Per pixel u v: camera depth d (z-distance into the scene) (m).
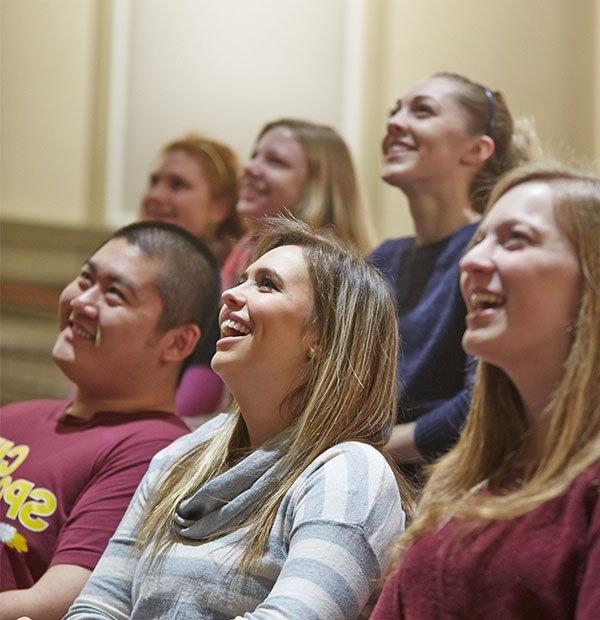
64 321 2.93
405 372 3.03
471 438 1.88
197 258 2.93
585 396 1.70
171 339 2.86
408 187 3.30
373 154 5.65
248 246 3.72
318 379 2.18
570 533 1.61
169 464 2.35
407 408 2.97
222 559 2.04
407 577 1.76
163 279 2.85
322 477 2.03
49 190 6.23
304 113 5.93
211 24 6.12
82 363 2.82
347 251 2.31
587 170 1.90
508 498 1.68
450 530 1.75
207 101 6.09
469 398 2.68
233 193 4.41
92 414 2.81
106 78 6.19
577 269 1.77
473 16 5.51
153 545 2.15
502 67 5.41
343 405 2.15
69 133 6.23
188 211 4.34
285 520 2.04
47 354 5.83
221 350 2.22
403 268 3.27
